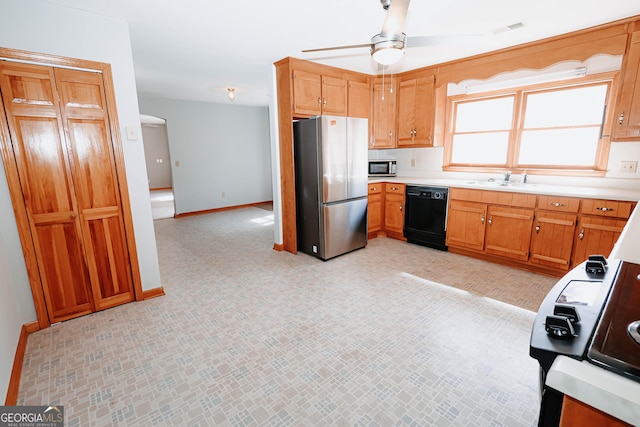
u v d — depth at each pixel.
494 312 2.42
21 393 1.66
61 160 2.25
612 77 2.91
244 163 7.27
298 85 3.49
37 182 2.18
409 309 2.49
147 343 2.10
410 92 4.04
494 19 2.48
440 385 1.69
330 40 2.91
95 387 1.71
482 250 3.44
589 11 2.33
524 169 3.58
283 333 2.20
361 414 1.51
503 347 2.01
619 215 2.50
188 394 1.66
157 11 2.28
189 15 2.35
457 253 3.77
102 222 2.47
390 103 4.23
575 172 3.20
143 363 1.90
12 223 2.12
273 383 1.72
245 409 1.55
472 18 2.44
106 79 2.35
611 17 2.43
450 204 3.66
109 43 2.34
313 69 3.60
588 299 0.66
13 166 2.08
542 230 2.96
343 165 3.60
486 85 3.72
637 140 2.56
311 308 2.54
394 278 3.09
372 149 4.80
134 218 2.61
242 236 4.83
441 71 3.67
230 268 3.46
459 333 2.16
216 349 2.03
